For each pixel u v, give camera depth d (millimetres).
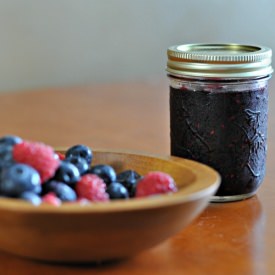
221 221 568
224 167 594
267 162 726
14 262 494
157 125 910
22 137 857
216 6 1768
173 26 1741
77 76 1676
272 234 544
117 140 833
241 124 589
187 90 593
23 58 1610
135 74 1734
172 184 509
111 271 483
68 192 500
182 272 483
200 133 593
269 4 1820
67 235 452
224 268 489
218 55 579
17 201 448
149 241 470
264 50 599
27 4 1584
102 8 1660
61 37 1637
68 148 592
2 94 1146
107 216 445
